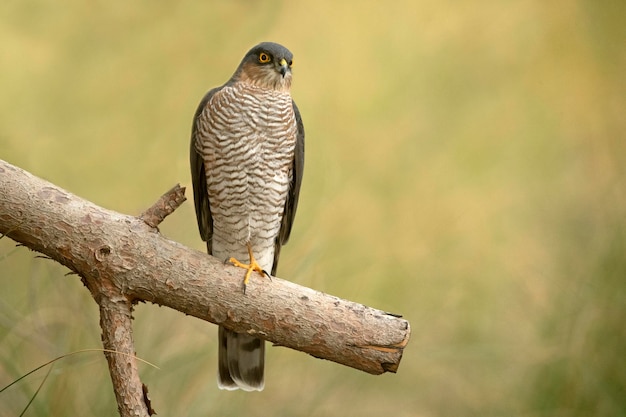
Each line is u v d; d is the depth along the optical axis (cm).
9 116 1425
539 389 987
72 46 1569
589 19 1655
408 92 1603
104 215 650
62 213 639
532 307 1141
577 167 1491
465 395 1045
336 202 1331
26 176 642
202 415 880
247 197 795
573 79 1620
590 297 1004
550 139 1550
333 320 663
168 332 897
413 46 1659
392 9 1711
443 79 1628
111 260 643
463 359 1077
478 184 1472
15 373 791
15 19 1571
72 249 641
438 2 1723
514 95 1617
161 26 1617
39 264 871
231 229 809
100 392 814
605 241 1082
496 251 1290
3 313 822
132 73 1562
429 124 1562
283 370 1000
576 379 963
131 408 635
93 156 1423
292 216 860
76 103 1502
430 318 1150
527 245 1302
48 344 816
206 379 910
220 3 1645
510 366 1056
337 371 1019
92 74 1546
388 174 1452
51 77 1520
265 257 832
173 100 1540
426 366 1083
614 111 1555
